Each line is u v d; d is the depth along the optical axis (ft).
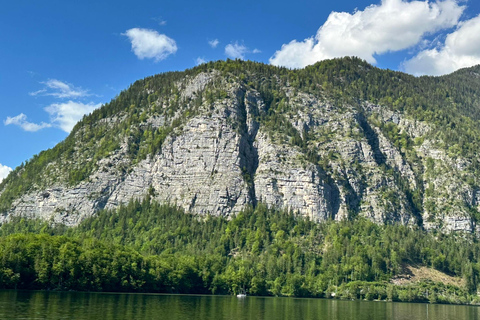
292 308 640.99
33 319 407.44
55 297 579.48
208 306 599.98
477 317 654.12
